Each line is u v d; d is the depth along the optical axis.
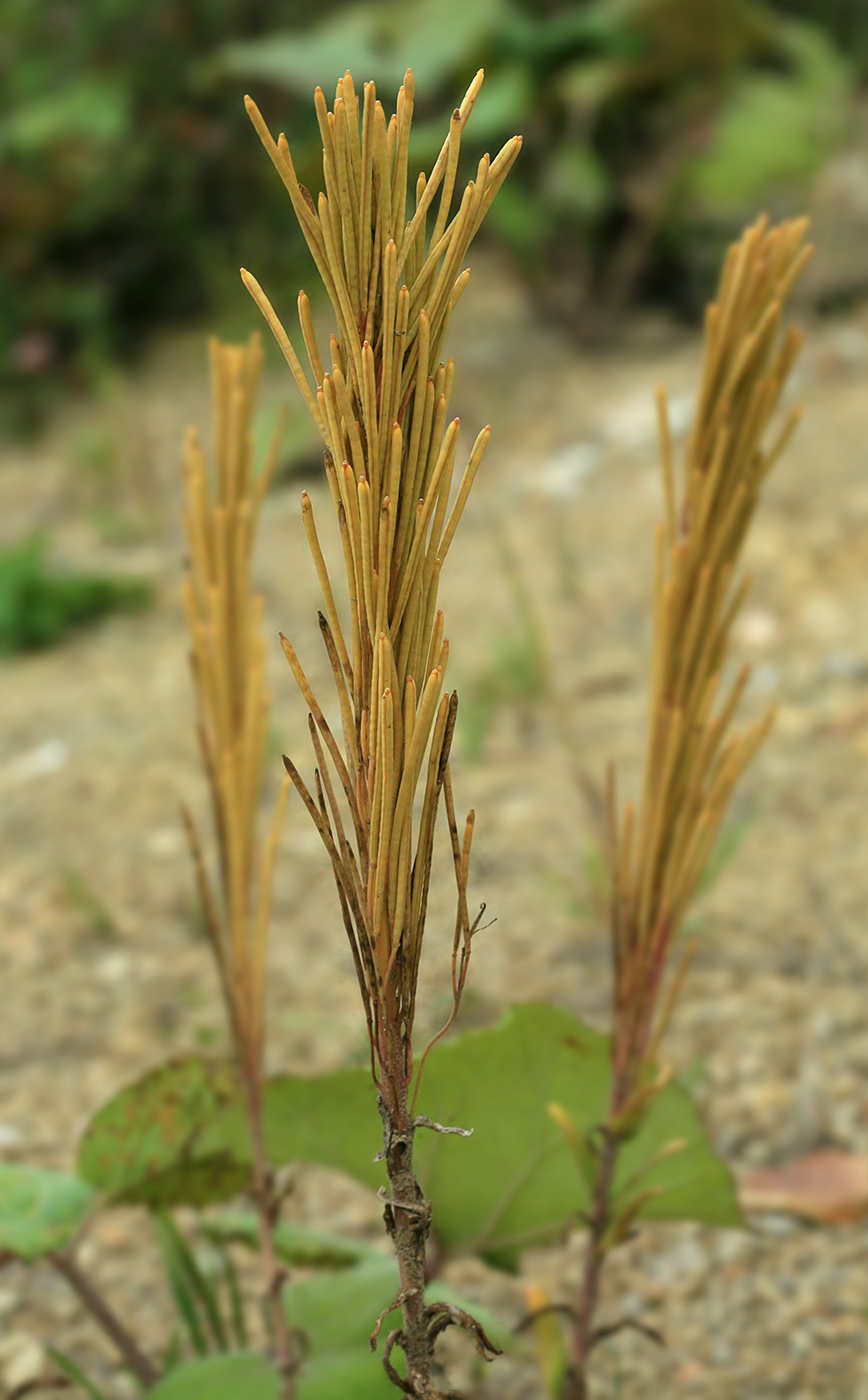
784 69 3.48
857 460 2.26
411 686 0.42
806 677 1.77
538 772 1.66
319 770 0.44
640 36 2.90
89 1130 0.73
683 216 3.14
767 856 1.44
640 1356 0.89
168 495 2.77
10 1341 0.94
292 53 3.01
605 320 3.16
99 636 2.28
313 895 1.48
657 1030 0.67
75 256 3.50
